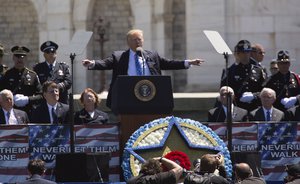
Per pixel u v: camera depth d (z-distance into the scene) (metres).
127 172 40.56
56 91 45.59
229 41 91.81
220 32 91.69
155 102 41.59
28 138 42.28
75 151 42.44
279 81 50.25
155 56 45.09
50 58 51.00
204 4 92.06
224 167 40.22
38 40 100.56
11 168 42.28
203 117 55.81
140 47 44.84
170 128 41.22
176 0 97.00
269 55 91.44
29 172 39.41
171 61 45.34
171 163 38.75
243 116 45.94
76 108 55.34
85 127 42.44
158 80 41.69
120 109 41.66
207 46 91.88
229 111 42.19
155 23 97.12
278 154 43.06
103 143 42.50
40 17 99.31
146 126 41.22
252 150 43.00
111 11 99.50
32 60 100.81
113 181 42.19
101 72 91.44
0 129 42.19
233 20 91.81
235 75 50.12
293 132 43.06
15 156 42.28
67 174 40.66
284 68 50.19
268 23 91.44
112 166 42.44
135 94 41.59
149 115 41.91
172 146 41.16
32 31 101.19
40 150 42.34
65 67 51.19
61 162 40.69
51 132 42.34
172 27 97.00
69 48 42.78
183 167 40.50
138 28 97.94
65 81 50.72
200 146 41.12
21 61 49.66
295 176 39.81
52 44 51.03
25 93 49.62
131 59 44.88
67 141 42.44
